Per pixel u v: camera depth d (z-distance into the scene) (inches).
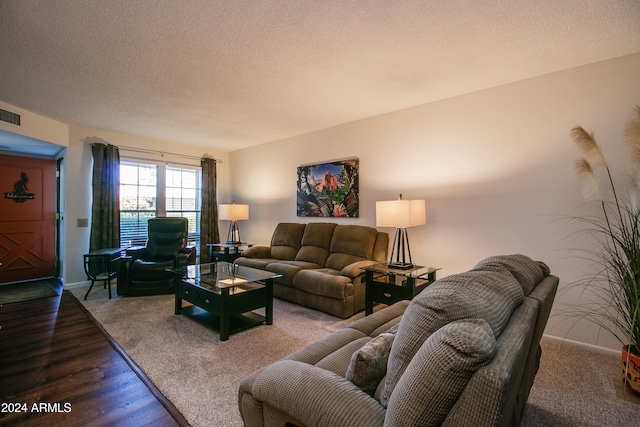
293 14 74.1
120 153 187.2
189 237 221.6
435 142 131.0
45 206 191.5
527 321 38.2
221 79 110.1
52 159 195.9
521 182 110.3
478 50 90.4
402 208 116.7
